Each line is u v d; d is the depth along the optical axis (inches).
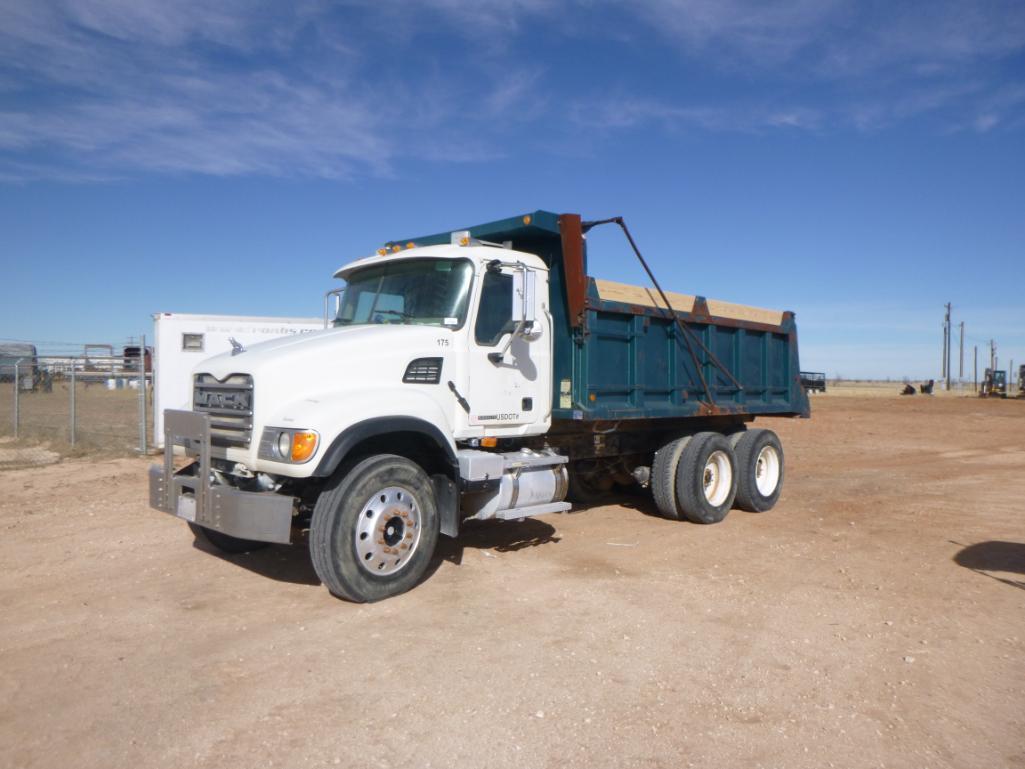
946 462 642.8
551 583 259.8
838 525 366.6
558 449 331.3
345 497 229.0
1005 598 249.0
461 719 162.1
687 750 150.9
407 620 221.5
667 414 354.3
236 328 609.9
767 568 284.2
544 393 308.0
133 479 475.5
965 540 332.5
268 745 150.7
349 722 160.4
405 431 246.4
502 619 223.1
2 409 971.3
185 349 594.9
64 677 181.8
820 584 263.7
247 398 237.5
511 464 281.7
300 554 295.0
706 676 185.6
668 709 168.1
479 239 322.7
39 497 414.0
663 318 353.4
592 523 364.8
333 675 183.5
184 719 161.2
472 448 283.4
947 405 1649.9
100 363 730.2
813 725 161.9
